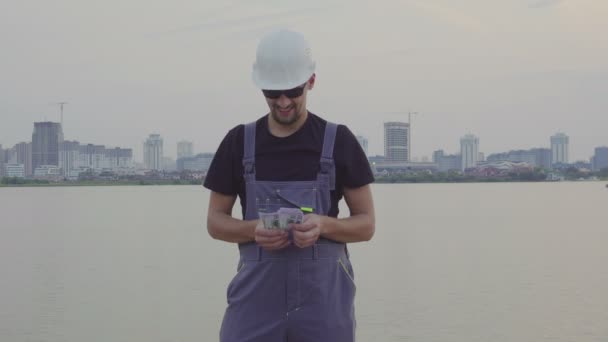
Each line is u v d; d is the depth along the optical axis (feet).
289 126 10.96
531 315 43.47
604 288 52.65
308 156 10.91
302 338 10.87
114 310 44.75
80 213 168.14
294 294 10.84
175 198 287.07
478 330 39.63
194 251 77.61
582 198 270.46
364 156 11.23
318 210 10.90
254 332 10.94
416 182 645.51
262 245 10.36
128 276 59.00
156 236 97.81
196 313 43.70
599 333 38.96
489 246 84.17
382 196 303.48
